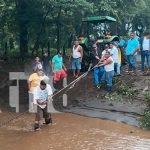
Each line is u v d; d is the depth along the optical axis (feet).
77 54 55.16
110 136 35.40
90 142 33.50
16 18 81.51
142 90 47.26
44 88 37.88
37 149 31.58
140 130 37.73
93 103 46.09
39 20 81.61
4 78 61.93
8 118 42.04
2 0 76.18
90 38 61.67
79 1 66.23
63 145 32.63
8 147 32.07
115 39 58.03
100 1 77.30
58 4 65.87
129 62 54.90
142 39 56.29
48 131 36.96
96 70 50.80
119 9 89.66
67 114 43.93
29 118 42.09
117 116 41.63
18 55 91.76
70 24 85.10
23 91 53.11
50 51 97.14
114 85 50.29
